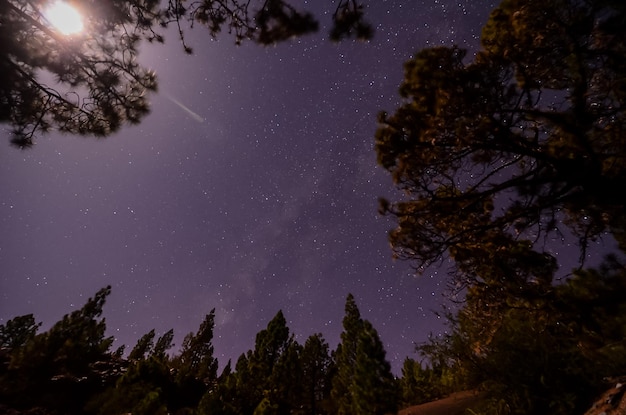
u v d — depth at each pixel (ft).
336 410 72.69
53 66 16.20
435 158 17.31
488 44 15.78
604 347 18.28
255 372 83.71
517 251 20.13
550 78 14.39
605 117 13.65
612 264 17.92
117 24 16.69
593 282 18.01
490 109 14.71
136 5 16.33
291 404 78.02
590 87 13.21
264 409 51.52
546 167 16.28
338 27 13.01
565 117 13.55
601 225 17.24
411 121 16.39
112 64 17.87
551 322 20.07
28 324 82.89
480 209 18.89
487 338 24.41
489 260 20.58
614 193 13.82
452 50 15.62
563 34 13.17
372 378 52.29
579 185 14.83
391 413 50.03
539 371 21.03
